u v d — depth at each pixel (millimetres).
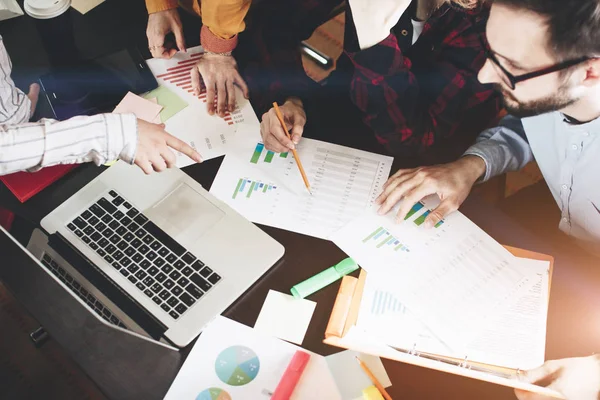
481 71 1196
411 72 1298
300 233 1111
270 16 1385
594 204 1240
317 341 1000
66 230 1106
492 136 1267
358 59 1301
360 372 969
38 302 1000
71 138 1049
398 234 1108
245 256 1074
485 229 1120
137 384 954
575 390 955
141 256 1075
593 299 1044
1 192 1163
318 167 1184
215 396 952
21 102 1230
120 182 1157
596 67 1029
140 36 1371
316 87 1298
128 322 1017
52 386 1655
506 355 991
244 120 1251
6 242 1059
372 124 1240
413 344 999
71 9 1415
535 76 1112
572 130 1162
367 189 1159
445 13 1239
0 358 1691
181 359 982
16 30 1372
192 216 1119
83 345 973
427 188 1140
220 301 1031
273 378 969
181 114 1260
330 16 1388
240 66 1326
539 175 1438
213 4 1208
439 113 1289
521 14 1049
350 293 1038
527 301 1040
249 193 1153
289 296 1045
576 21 989
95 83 1286
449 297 1042
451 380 966
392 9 1195
